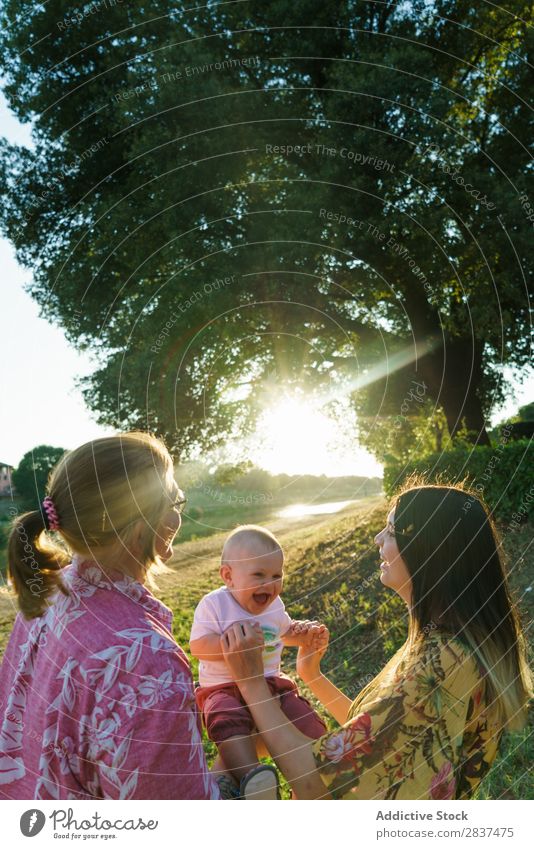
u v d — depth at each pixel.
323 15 10.93
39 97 10.98
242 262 10.37
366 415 12.58
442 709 1.51
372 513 11.76
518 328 11.80
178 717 1.34
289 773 1.56
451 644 1.57
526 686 1.70
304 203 9.91
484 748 1.61
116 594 1.47
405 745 1.50
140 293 10.45
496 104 12.38
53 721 1.36
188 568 10.05
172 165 10.16
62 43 10.91
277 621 2.43
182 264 10.28
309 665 2.22
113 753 1.29
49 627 1.47
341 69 10.25
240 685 1.69
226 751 1.89
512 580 6.20
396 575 1.78
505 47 12.10
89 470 1.48
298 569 9.91
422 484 1.97
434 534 1.67
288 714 2.26
